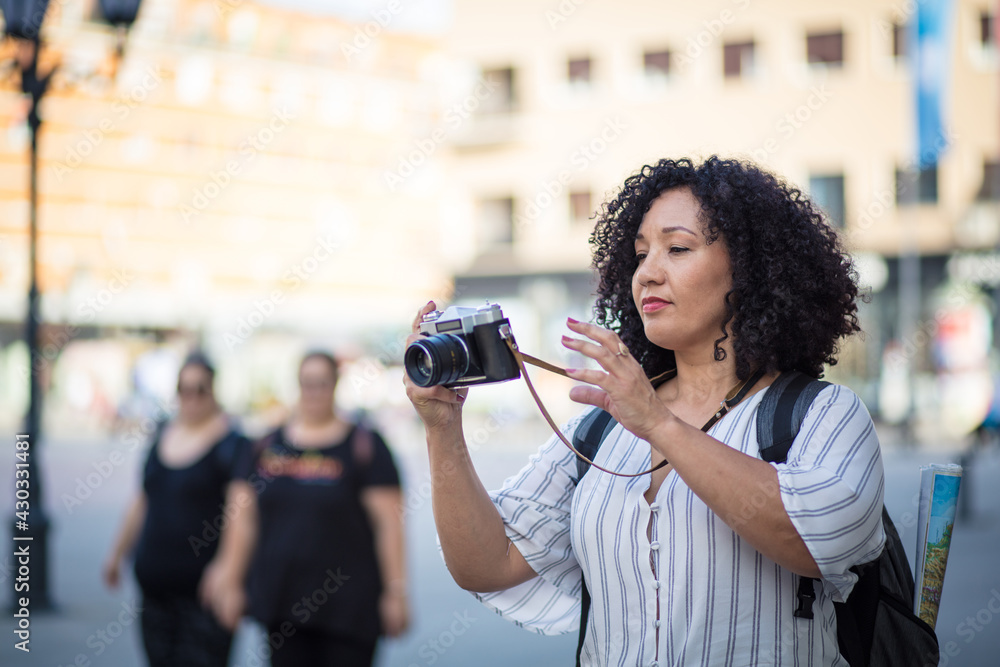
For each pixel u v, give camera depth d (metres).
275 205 26.89
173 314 26.56
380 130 27.12
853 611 1.57
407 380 1.64
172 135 26.17
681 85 22.39
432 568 8.13
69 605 6.69
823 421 1.51
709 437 1.43
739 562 1.51
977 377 20.97
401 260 26.77
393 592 3.49
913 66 15.55
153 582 3.69
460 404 1.69
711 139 22.19
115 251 26.05
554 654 5.41
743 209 1.63
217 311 26.89
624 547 1.58
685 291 1.62
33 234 6.88
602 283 1.91
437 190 26.44
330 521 3.40
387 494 3.49
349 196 27.03
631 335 1.87
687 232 1.62
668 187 1.69
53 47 10.84
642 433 1.42
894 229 21.36
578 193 23.31
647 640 1.54
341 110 26.97
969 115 21.02
